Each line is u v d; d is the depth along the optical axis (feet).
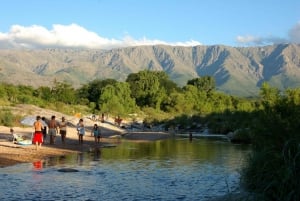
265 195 45.19
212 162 93.20
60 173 72.54
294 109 56.29
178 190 60.39
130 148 128.67
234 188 60.54
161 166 85.61
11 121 165.89
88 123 228.63
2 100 262.47
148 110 374.63
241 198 49.21
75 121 219.20
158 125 298.15
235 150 124.36
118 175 72.74
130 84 443.73
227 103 395.96
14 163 82.38
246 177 53.11
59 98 379.14
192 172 77.61
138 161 93.56
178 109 376.89
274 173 45.44
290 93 61.82
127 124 286.66
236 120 234.17
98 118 277.23
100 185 62.80
